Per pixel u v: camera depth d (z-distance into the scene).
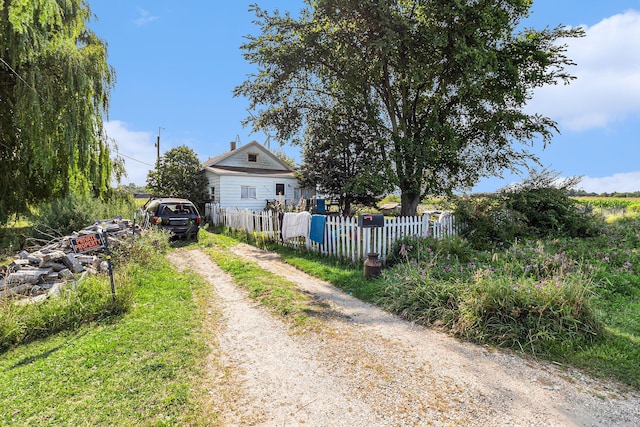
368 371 3.07
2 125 10.82
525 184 10.98
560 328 3.54
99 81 10.80
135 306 4.73
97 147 11.27
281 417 2.44
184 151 22.05
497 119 12.00
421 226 8.10
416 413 2.44
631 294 4.98
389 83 13.33
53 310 4.06
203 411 2.50
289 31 12.40
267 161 25.94
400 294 4.88
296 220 9.60
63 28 10.97
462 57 9.70
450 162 12.33
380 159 13.70
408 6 11.79
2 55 9.13
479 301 3.91
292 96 14.72
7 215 11.19
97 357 3.28
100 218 9.69
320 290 5.84
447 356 3.34
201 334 3.94
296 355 3.43
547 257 5.87
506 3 11.23
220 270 7.49
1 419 2.37
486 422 2.32
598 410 2.43
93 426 2.30
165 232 10.04
